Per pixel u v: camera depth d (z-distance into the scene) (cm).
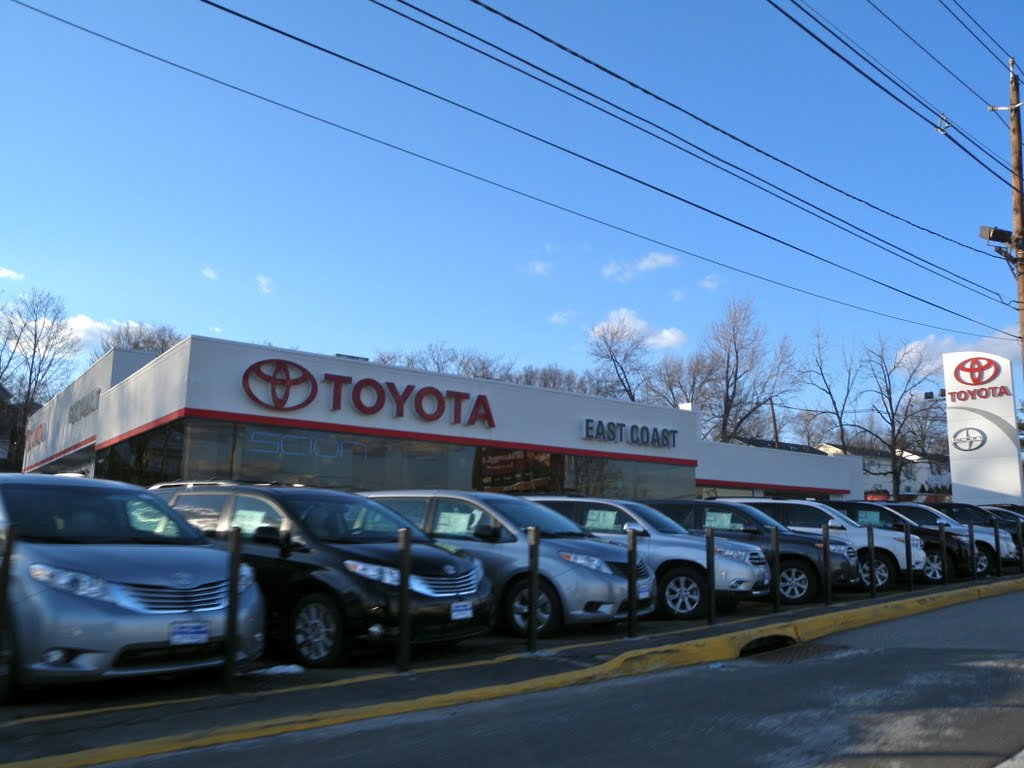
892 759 520
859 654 909
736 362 5272
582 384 5909
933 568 1811
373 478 2261
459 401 2462
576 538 1061
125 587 625
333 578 780
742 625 1091
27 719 578
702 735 574
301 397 2145
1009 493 3397
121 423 2492
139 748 512
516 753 529
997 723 603
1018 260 2239
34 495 707
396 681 720
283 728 574
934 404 4634
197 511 917
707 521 1448
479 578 872
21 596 607
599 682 763
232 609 663
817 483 4238
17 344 5762
